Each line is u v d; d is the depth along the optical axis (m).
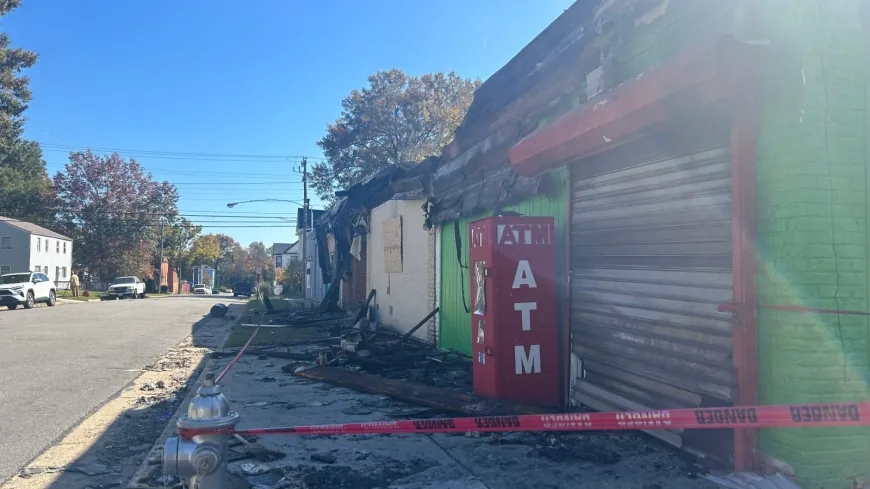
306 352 12.34
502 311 6.79
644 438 5.50
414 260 13.40
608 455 5.08
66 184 68.44
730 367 4.41
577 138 5.45
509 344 6.78
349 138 55.00
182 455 3.68
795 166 3.99
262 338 15.22
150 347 13.98
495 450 5.36
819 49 4.04
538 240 6.91
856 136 4.06
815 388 3.91
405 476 4.75
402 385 7.91
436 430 3.95
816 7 4.05
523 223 6.89
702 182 4.75
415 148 53.09
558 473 4.73
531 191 7.46
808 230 3.95
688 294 4.87
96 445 6.19
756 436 4.36
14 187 65.19
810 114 3.98
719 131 4.58
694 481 4.43
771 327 4.16
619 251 5.80
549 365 6.85
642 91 4.54
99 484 5.05
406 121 54.31
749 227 4.27
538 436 5.72
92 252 68.81
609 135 5.11
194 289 89.56
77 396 8.55
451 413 6.66
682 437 5.00
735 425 3.04
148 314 25.64
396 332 14.57
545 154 6.02
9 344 14.26
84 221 68.44
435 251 11.95
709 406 4.61
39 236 58.97
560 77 7.16
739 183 4.31
